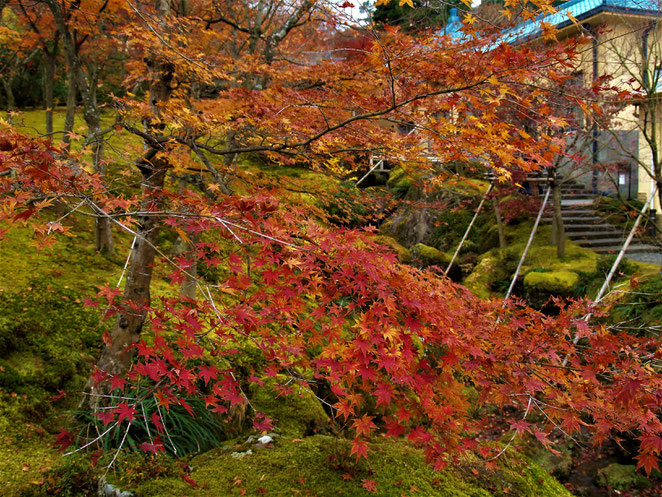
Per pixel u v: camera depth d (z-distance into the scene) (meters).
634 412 2.17
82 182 1.91
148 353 2.01
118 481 2.85
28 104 15.55
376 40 2.69
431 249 11.30
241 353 4.82
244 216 1.91
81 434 3.42
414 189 13.66
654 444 2.08
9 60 10.36
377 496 2.74
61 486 2.86
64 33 4.00
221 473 2.97
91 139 3.10
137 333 3.79
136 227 3.75
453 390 2.48
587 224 11.90
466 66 2.65
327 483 2.87
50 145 1.92
